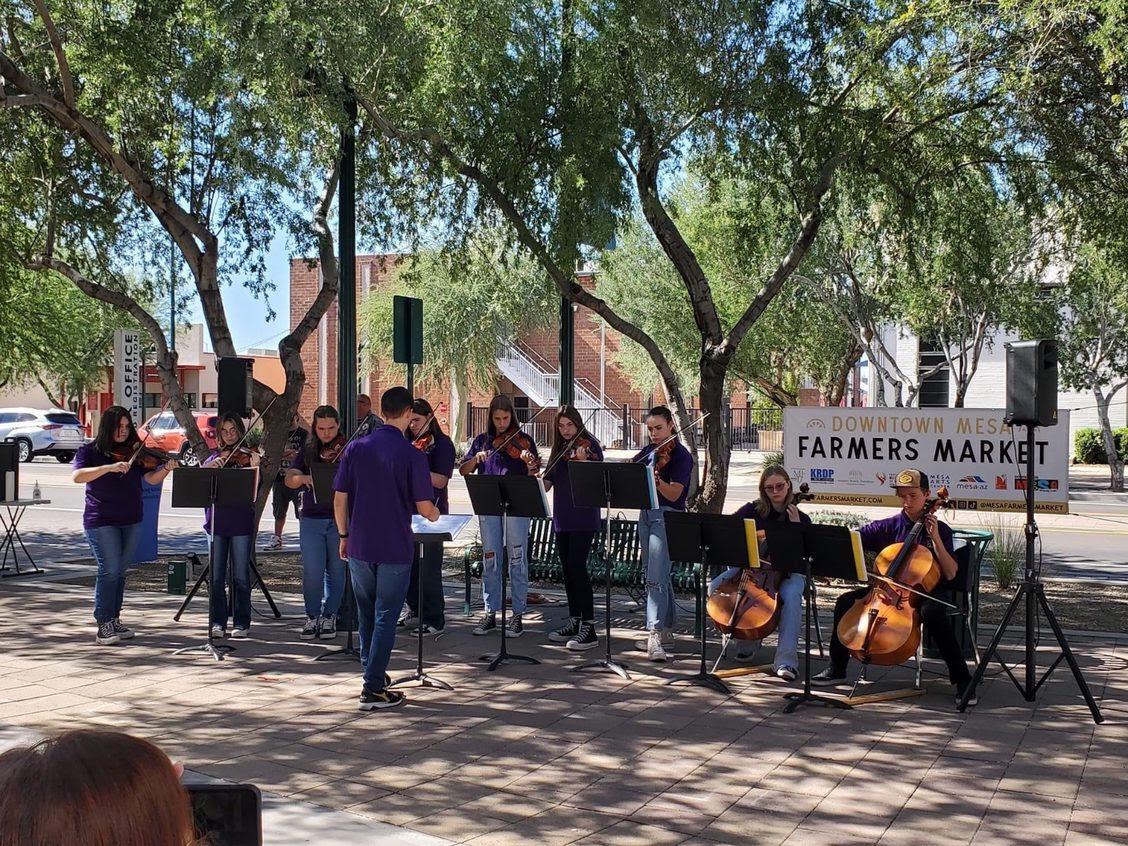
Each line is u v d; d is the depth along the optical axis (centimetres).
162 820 98
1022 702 642
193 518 1759
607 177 999
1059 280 2080
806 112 1018
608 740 559
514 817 447
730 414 3036
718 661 712
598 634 837
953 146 1051
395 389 628
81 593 1012
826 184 1002
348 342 961
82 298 2852
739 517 650
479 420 3712
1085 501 2044
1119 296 2084
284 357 1112
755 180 1079
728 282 2042
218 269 1155
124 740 101
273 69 855
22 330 1664
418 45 916
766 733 575
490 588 835
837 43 972
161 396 4491
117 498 783
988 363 2847
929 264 1263
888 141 1017
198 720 588
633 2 923
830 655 700
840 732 577
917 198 1087
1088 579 1139
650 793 479
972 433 973
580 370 3756
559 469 792
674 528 672
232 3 856
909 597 658
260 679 683
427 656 757
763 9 977
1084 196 1059
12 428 3225
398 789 480
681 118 1039
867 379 2962
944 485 984
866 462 1014
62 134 1116
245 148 987
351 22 886
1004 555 1090
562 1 1025
